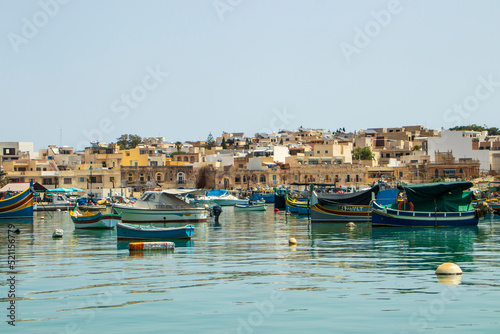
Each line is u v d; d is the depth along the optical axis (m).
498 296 30.66
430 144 180.50
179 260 42.84
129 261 42.53
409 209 68.44
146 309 28.88
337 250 47.81
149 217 76.38
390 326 25.98
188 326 26.22
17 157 175.25
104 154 174.50
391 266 39.53
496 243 51.94
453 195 67.00
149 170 167.00
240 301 30.20
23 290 33.00
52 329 26.09
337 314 27.73
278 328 25.84
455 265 36.50
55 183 155.75
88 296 31.52
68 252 47.84
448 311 28.06
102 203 124.00
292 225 75.19
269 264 40.78
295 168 170.38
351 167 168.88
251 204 122.56
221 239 57.41
